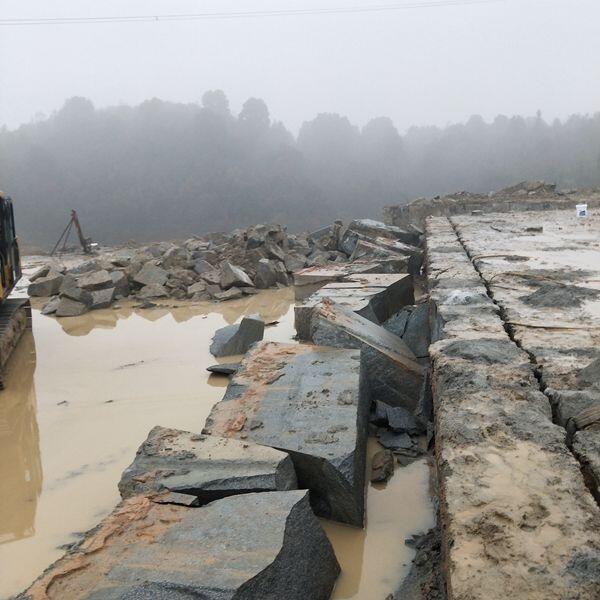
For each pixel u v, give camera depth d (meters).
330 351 5.76
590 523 2.45
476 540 2.41
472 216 16.78
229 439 4.07
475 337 4.69
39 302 12.18
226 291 12.14
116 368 7.70
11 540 4.07
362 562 3.65
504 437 3.13
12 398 6.73
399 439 5.14
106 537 3.00
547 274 7.27
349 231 15.15
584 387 3.67
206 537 2.96
